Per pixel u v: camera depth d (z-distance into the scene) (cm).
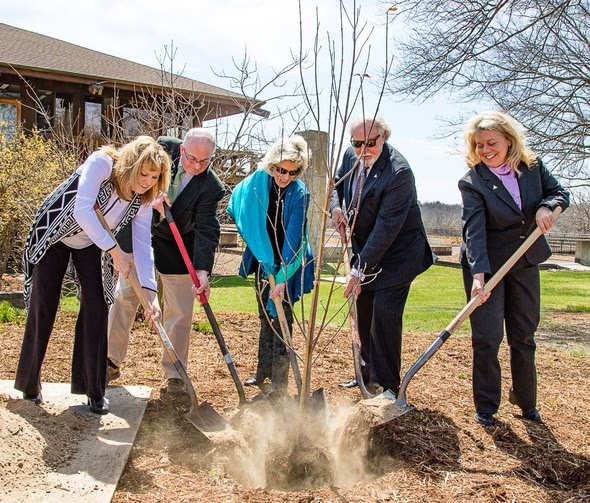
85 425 374
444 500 310
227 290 1225
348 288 412
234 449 352
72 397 423
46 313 382
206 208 448
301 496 308
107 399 429
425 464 352
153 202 405
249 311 916
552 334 848
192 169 425
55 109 1669
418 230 454
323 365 565
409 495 315
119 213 390
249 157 738
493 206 408
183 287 463
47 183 931
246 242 443
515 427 416
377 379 452
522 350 423
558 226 4334
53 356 544
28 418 351
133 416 396
